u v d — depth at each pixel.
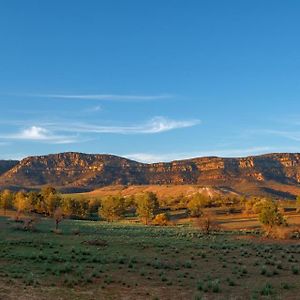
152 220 123.19
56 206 134.88
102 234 74.62
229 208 165.38
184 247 53.84
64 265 35.59
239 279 33.09
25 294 24.16
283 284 30.12
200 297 25.50
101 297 25.30
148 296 26.22
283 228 79.69
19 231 72.81
